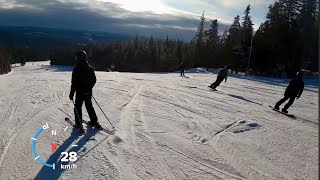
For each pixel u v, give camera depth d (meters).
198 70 48.53
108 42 110.06
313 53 47.91
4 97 11.68
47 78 20.70
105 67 95.62
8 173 4.85
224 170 5.50
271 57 47.66
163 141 6.86
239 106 12.87
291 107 14.62
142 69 87.50
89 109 7.39
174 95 14.59
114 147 6.23
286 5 50.16
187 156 6.05
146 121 8.64
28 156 5.55
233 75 37.38
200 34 73.88
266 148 6.99
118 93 14.00
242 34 63.78
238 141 7.37
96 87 15.83
